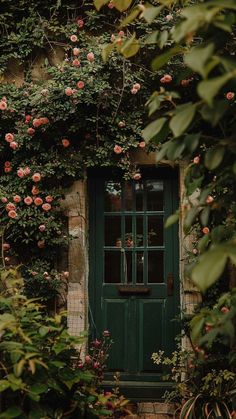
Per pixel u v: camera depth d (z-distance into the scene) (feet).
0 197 15.03
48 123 15.07
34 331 8.65
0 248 15.38
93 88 14.79
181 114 5.71
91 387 9.80
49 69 15.24
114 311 15.81
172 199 16.07
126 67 15.23
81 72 14.85
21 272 15.10
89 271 15.96
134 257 15.98
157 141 7.17
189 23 5.26
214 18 5.46
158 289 15.80
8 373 8.39
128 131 15.31
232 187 7.39
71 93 14.56
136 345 15.64
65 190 15.43
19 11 16.19
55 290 15.10
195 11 5.33
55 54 16.15
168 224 6.53
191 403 12.92
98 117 15.08
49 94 14.87
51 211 15.15
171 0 6.42
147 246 15.99
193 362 13.71
